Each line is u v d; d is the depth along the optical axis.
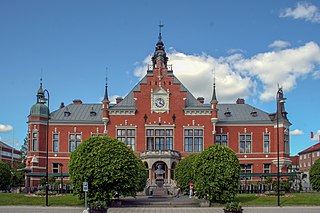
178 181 64.69
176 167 68.75
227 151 50.69
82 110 86.38
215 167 49.50
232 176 50.00
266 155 82.00
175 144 79.75
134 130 80.25
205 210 44.12
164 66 83.88
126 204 50.34
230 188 49.75
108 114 80.56
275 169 81.44
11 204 49.34
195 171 51.12
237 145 82.50
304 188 82.44
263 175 71.69
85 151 47.16
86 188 37.97
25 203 49.81
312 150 140.25
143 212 41.91
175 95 81.12
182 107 80.81
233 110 87.50
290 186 72.88
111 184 47.19
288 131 83.38
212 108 80.25
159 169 67.94
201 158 50.84
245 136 82.81
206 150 51.25
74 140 81.88
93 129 82.31
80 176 46.41
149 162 74.19
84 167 46.41
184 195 66.25
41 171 79.88
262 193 65.62
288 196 56.38
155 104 80.81
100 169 46.22
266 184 71.00
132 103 82.69
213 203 50.69
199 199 53.69
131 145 80.00
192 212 41.72
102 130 82.25
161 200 54.12
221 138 82.69
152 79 81.50
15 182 89.56
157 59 82.69
